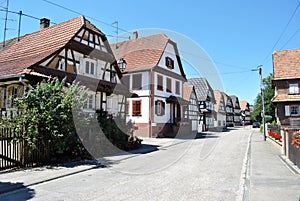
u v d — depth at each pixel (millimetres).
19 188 6715
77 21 18000
